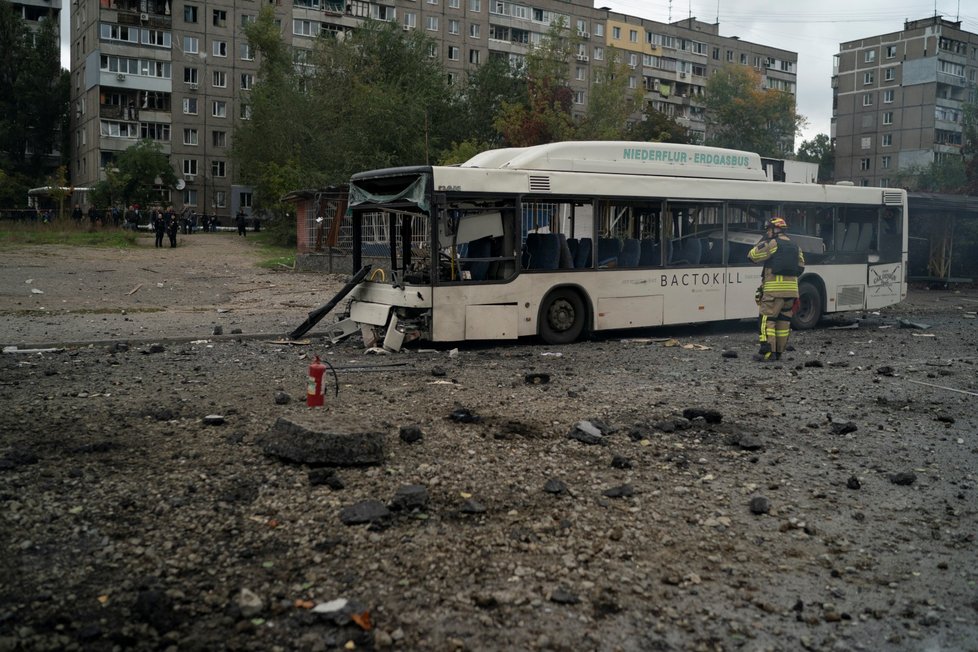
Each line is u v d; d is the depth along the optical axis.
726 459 6.83
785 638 3.95
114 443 6.73
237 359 12.02
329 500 5.46
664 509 5.59
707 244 16.22
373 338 13.51
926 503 5.92
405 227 13.72
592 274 14.75
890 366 11.95
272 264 33.94
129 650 3.60
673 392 9.66
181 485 5.70
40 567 4.39
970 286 35.81
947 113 98.62
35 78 83.12
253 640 3.72
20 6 88.69
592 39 99.69
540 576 4.48
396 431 7.26
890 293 19.11
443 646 3.73
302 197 33.41
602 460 6.68
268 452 6.41
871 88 102.56
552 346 14.27
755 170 17.09
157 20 75.38
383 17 85.00
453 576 4.44
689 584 4.47
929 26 96.81
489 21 92.00
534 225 14.19
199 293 23.58
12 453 6.25
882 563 4.86
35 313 18.27
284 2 79.81
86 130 78.62
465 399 8.94
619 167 15.20
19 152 84.88
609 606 4.17
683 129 57.28
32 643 3.63
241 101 70.94
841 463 6.84
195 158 78.31
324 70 53.72
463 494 5.68
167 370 10.82
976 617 4.22
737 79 81.75
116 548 4.66
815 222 17.73
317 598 4.14
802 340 15.71
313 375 8.09
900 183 72.94
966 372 11.55
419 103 52.22
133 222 50.34
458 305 13.34
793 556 4.92
